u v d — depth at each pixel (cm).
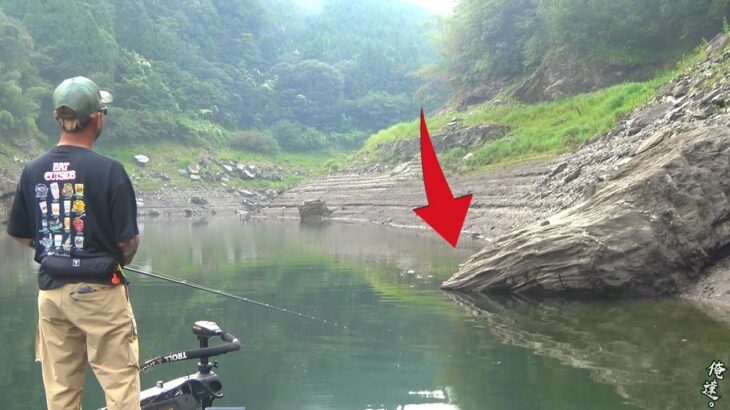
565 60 3284
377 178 3616
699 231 887
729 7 2517
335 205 3525
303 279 1159
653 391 493
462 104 4159
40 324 331
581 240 895
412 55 10744
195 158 6025
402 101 9338
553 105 2992
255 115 8338
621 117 1986
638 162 1045
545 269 917
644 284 893
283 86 9162
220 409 396
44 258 316
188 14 9388
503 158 2589
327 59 10406
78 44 5962
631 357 588
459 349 643
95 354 320
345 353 640
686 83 1683
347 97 9675
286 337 713
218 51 9338
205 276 1213
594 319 763
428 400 492
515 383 526
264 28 10519
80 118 319
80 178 312
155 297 986
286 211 3975
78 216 312
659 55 2914
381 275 1195
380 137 4562
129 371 325
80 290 311
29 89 5050
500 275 962
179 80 7756
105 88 6025
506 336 691
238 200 5394
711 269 913
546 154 2309
